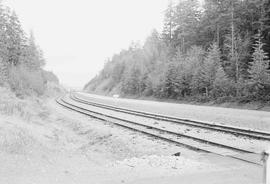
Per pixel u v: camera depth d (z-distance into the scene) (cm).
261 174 794
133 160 998
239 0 4488
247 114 2345
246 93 3256
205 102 3856
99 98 6756
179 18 6988
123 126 1884
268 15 4138
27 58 6944
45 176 756
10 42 5681
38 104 3350
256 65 3203
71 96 7944
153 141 1377
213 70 4075
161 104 3984
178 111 2822
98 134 1722
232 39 4147
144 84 6394
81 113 2986
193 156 1055
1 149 900
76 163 960
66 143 1426
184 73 4547
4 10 5766
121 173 834
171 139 1344
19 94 3328
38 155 952
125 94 7325
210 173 814
